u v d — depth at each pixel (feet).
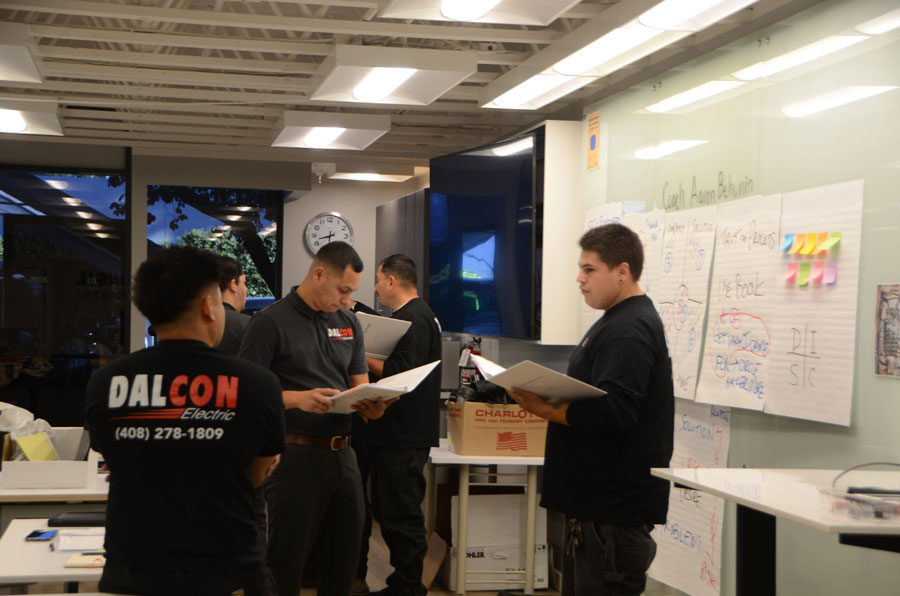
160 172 28.14
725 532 13.30
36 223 28.48
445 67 15.02
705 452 13.96
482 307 20.88
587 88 18.29
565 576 10.15
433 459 16.11
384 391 10.44
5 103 19.36
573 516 9.68
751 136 12.95
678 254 14.79
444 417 20.06
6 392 28.37
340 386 11.67
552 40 14.96
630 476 9.46
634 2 12.23
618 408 9.15
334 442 11.32
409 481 15.24
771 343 12.30
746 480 8.41
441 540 17.26
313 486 11.14
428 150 27.09
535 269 18.67
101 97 21.16
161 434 6.29
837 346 11.04
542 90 16.74
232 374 6.52
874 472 9.16
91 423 6.50
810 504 7.23
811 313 11.53
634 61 15.19
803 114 11.83
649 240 15.75
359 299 32.78
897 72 10.19
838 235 11.09
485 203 20.85
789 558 11.87
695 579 14.03
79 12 13.37
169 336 6.63
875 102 10.53
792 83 12.07
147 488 6.24
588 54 14.17
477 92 18.51
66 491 11.92
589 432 9.61
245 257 31.53
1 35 14.08
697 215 14.29
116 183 28.84
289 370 11.30
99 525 10.71
